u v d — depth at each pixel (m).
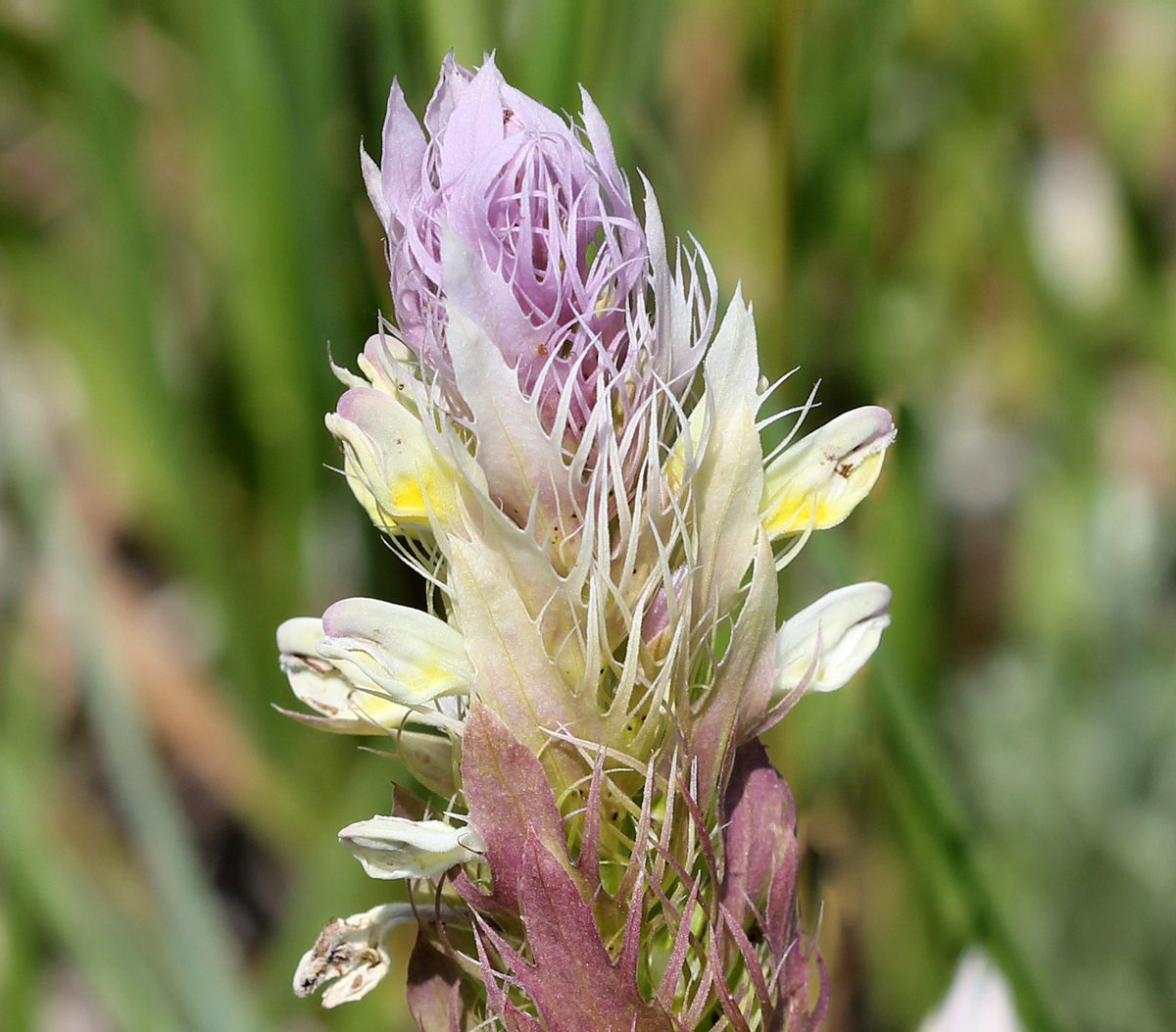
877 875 0.35
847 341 0.40
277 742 0.44
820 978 0.27
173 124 0.52
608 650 0.27
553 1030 0.26
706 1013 0.27
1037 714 0.44
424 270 0.26
